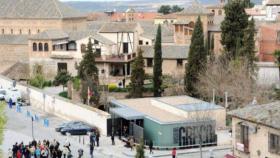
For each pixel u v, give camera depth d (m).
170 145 73.88
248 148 53.66
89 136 78.94
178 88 102.12
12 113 97.19
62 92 111.81
